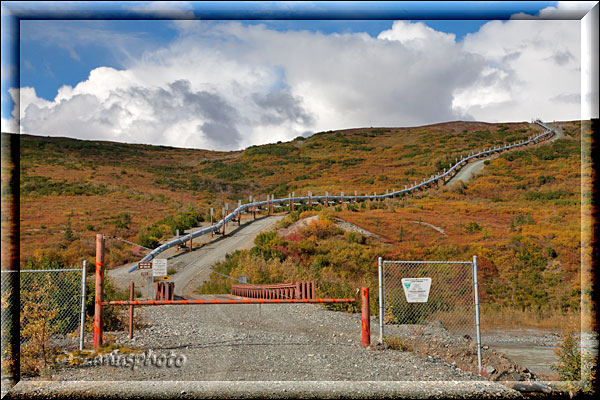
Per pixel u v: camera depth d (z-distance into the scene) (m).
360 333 11.77
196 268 23.58
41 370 8.16
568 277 22.56
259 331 11.81
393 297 15.52
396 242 29.36
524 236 28.70
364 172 76.81
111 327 11.73
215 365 8.51
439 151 89.19
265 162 90.94
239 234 32.31
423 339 11.34
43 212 37.56
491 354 10.47
